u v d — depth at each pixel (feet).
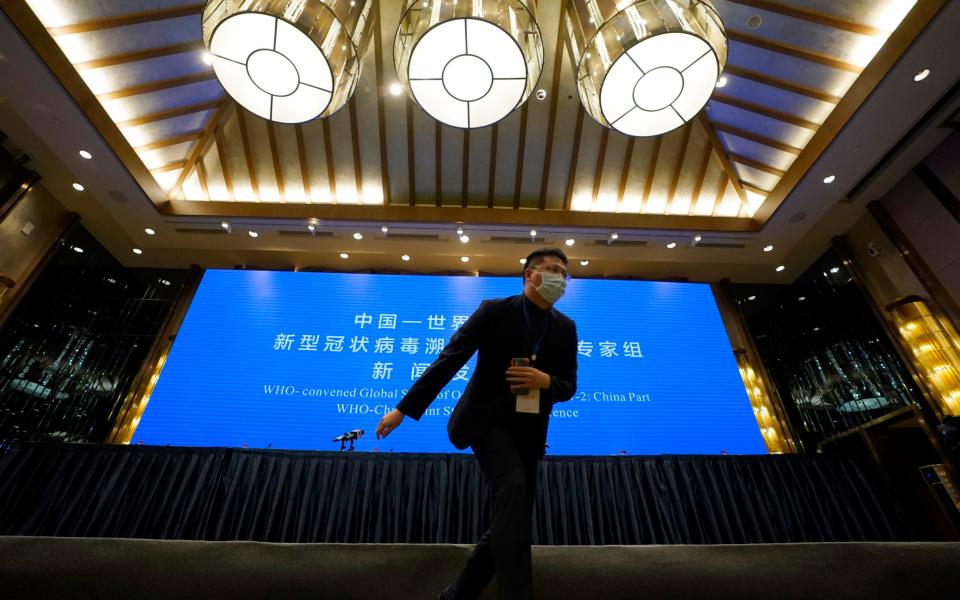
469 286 25.26
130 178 20.39
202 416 20.24
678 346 23.48
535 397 3.13
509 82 12.67
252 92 13.42
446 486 11.75
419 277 25.34
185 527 10.55
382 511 11.34
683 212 23.84
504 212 23.45
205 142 21.27
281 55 12.25
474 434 3.11
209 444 19.63
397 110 20.97
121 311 26.48
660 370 22.59
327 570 3.62
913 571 3.83
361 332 23.24
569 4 15.72
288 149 21.91
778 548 4.00
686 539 11.63
